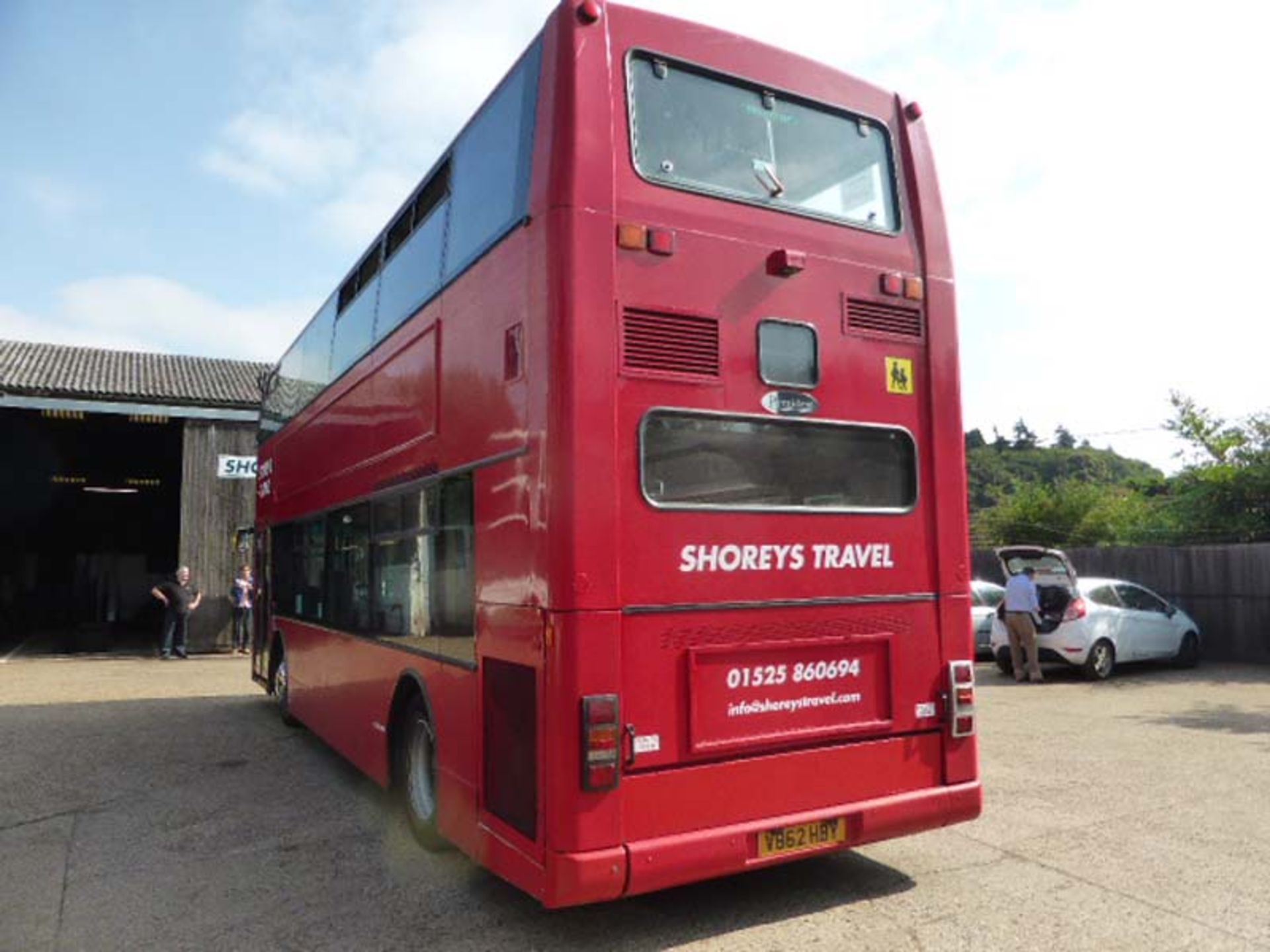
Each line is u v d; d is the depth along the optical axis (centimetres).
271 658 1089
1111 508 2919
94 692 1367
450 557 500
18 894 506
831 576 457
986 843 566
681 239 425
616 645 391
